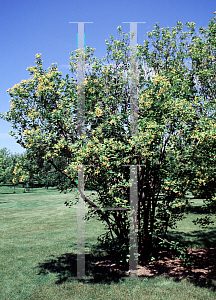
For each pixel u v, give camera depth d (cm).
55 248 1175
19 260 999
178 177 768
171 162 802
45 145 658
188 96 784
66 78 707
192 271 781
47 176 728
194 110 716
